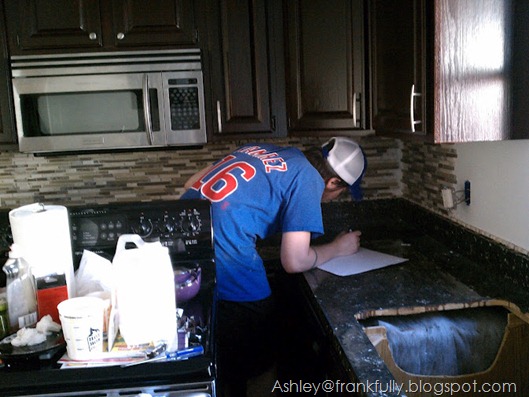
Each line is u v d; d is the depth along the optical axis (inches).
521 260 65.8
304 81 93.0
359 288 69.9
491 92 57.8
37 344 47.7
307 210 72.9
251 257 74.5
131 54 91.9
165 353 47.9
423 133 61.4
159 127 93.6
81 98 93.0
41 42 90.9
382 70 79.4
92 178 108.3
